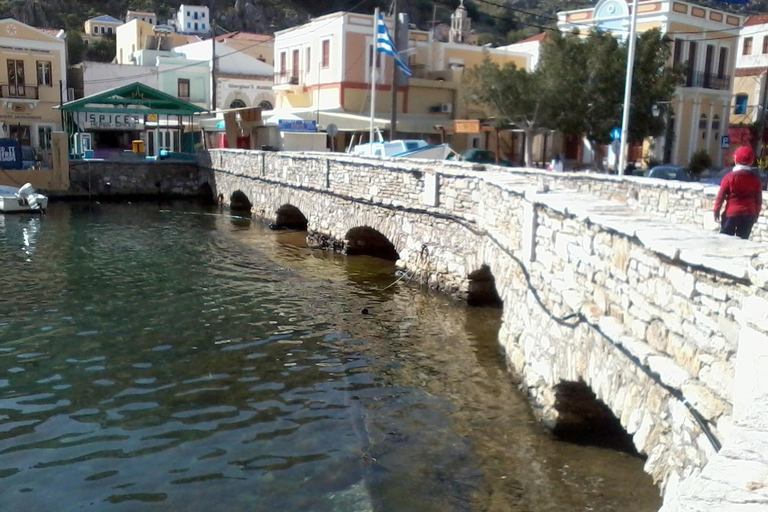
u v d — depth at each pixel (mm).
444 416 9602
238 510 7379
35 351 12320
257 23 102000
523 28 81375
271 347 12734
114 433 9211
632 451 8430
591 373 7074
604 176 17000
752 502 2455
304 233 26344
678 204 13727
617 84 29453
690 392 4844
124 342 12922
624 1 38156
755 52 46875
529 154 32031
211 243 23953
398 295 16375
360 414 9766
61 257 21047
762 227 11758
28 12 87812
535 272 9578
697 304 5004
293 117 41375
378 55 42688
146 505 7496
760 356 3988
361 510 7309
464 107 45656
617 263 6547
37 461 8438
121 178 38781
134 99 39125
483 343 12828
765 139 40781
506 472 7988
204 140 46000
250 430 9328
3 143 35938
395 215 18453
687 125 39344
